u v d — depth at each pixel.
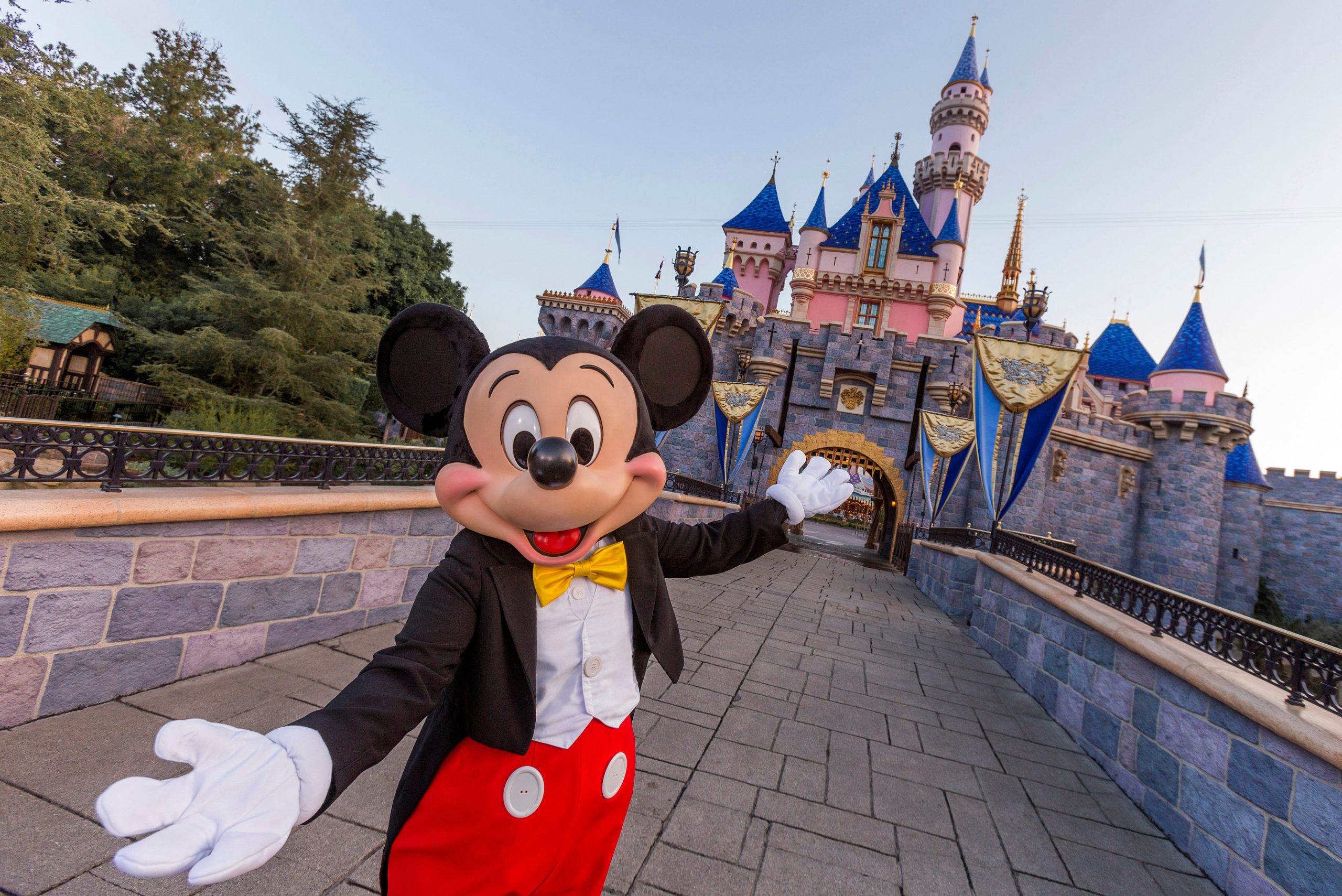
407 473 5.48
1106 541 26.14
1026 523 21.41
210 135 29.64
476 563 1.36
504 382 1.45
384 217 30.06
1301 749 2.96
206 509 3.72
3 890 2.06
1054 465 25.02
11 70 10.98
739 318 23.05
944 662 7.24
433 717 1.44
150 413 16.08
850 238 32.66
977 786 4.05
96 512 3.19
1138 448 26.88
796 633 7.47
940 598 11.88
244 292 16.89
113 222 13.18
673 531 1.77
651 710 4.45
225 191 26.12
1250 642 3.62
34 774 2.67
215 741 0.86
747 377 22.70
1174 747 3.87
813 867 2.91
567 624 1.43
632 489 1.49
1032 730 5.29
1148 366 39.09
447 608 1.28
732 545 1.76
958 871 3.07
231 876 0.74
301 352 16.58
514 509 1.30
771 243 37.78
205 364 15.95
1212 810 3.45
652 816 3.12
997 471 20.23
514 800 1.33
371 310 30.52
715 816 3.21
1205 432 26.34
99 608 3.31
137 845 0.71
